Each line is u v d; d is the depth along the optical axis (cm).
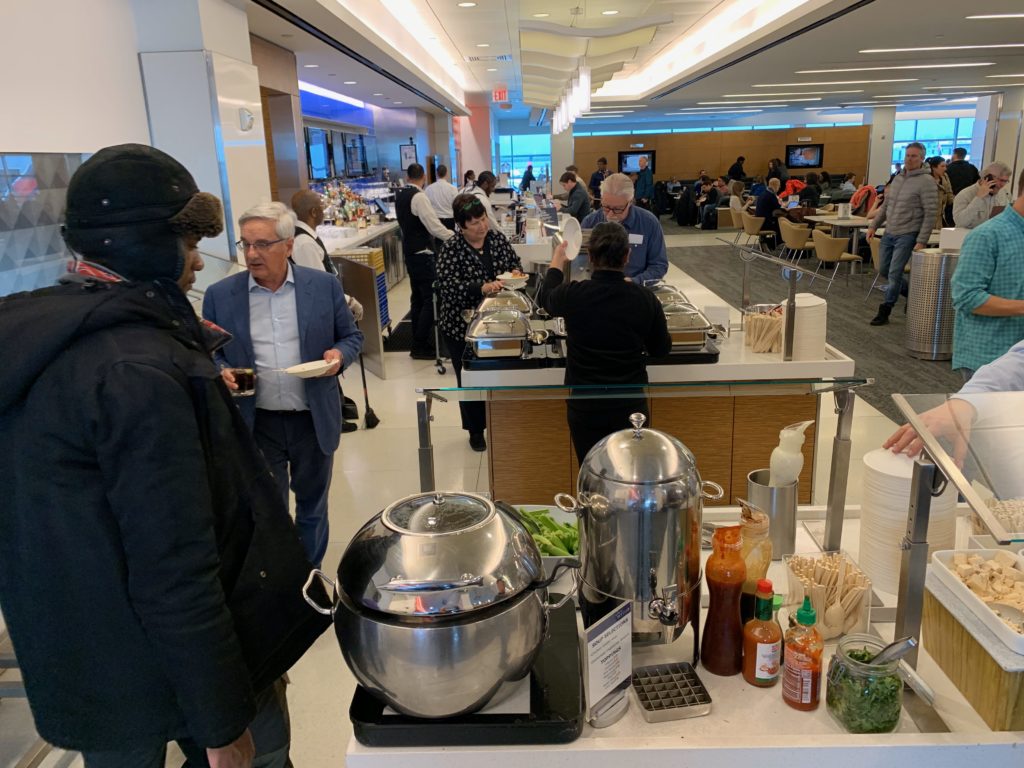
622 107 1812
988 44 899
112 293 95
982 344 304
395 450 414
